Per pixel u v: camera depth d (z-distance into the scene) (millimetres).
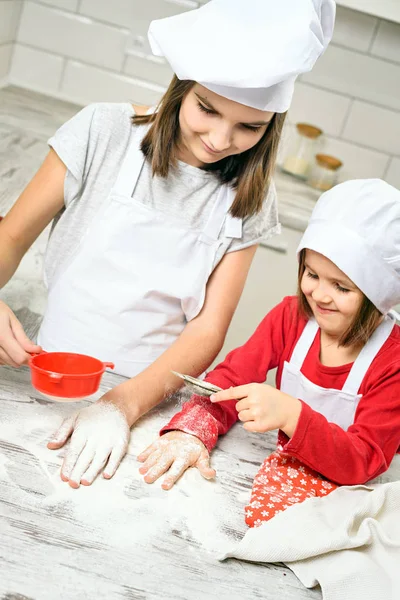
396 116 2799
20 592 749
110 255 1329
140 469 1010
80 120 1347
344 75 2756
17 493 888
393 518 990
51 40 2803
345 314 1196
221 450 1130
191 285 1350
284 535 909
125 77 2846
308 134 2670
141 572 821
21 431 1013
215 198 1364
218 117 1163
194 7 2744
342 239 1148
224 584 841
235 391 1099
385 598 842
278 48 1092
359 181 1190
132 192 1329
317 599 860
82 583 781
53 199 1359
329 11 1191
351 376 1245
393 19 2541
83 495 921
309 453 1091
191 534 908
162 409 1204
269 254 2256
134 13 2756
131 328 1351
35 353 1087
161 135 1283
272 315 1371
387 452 1177
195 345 1316
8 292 1716
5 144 2275
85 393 990
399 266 1163
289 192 2475
